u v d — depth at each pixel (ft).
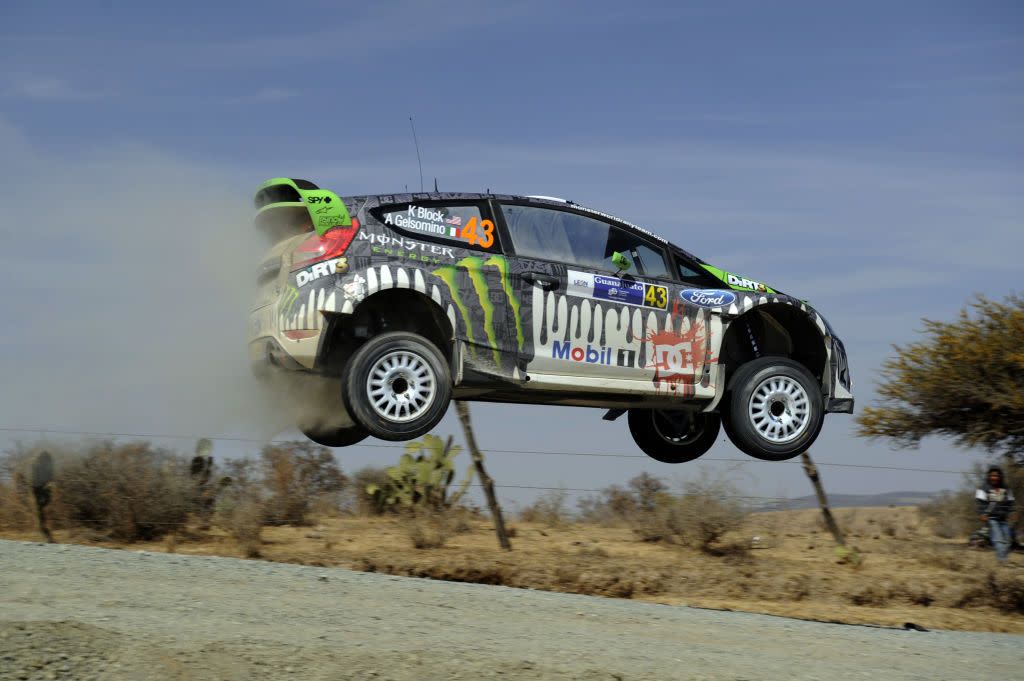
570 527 44.68
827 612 28.86
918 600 31.58
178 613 18.30
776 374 29.45
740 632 22.22
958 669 20.58
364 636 17.80
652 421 33.04
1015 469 49.88
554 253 27.89
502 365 26.91
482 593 23.90
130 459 34.53
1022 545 44.14
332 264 26.02
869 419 53.78
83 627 16.10
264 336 26.58
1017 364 49.62
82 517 34.06
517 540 37.88
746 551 36.86
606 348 27.89
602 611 23.03
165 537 33.81
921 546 41.27
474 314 26.73
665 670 17.43
